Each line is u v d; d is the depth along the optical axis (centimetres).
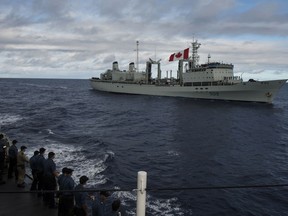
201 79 9150
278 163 2831
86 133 3953
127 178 2198
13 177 1532
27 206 1230
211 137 4000
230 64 9062
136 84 11156
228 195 1953
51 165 1197
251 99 8231
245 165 2708
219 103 8394
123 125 4916
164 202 1798
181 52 9344
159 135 4072
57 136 3581
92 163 2467
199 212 1697
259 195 1986
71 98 10456
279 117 6122
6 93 12000
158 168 2519
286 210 1781
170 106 7931
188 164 2659
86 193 998
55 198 1248
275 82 7600
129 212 1603
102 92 13162
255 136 4169
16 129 3922
